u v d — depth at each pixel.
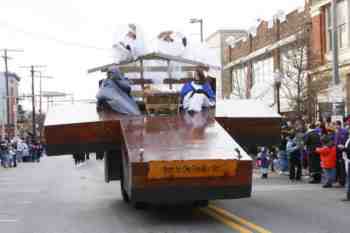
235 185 11.07
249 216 12.17
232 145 11.63
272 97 39.97
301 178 21.39
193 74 16.78
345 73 29.44
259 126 13.63
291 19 37.56
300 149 20.94
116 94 14.09
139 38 16.88
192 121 13.20
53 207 14.50
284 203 14.23
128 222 11.77
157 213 12.84
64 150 12.69
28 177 26.12
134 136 11.95
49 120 13.12
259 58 45.62
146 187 10.78
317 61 31.27
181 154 10.98
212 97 14.62
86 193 17.78
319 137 19.53
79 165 37.28
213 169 10.83
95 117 13.38
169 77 17.03
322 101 30.09
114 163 14.16
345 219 11.70
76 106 15.03
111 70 14.53
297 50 32.81
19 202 15.75
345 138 17.62
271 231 10.35
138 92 15.91
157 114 14.85
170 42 17.33
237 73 51.25
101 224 11.62
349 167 14.56
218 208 13.41
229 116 13.62
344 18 29.91
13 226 11.66
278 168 24.95
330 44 31.48
